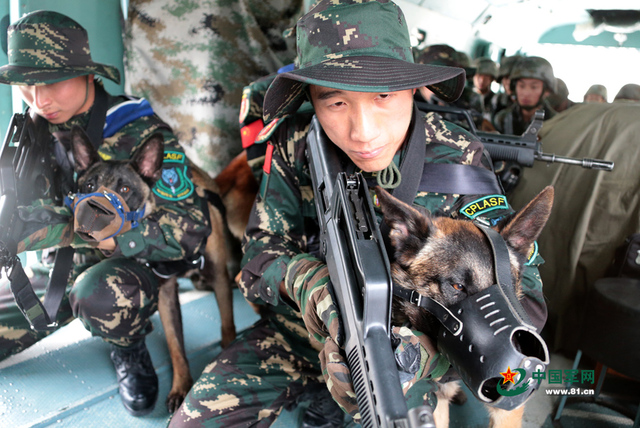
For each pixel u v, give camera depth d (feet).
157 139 6.72
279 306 6.05
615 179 8.40
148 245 6.80
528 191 9.74
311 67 3.94
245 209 10.53
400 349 3.08
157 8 11.83
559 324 8.84
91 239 5.92
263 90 6.97
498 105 11.57
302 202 5.81
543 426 6.87
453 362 3.37
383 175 4.71
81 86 7.18
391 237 4.23
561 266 8.93
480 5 11.44
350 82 3.61
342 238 3.68
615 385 7.73
